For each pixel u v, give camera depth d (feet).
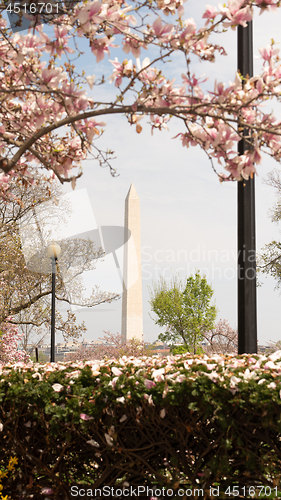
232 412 6.81
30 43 7.04
